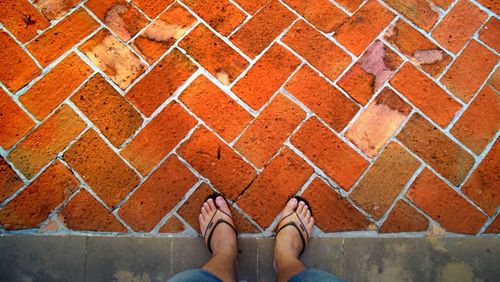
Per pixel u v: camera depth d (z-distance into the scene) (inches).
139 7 44.9
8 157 40.1
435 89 43.2
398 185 40.6
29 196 39.4
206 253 39.1
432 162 41.3
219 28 44.6
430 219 39.8
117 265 38.6
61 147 40.6
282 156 41.3
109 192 39.9
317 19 45.2
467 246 39.1
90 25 44.1
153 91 42.4
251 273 38.9
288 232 38.4
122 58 43.2
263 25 44.8
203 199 40.2
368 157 41.3
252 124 41.9
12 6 43.9
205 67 43.3
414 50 44.4
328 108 42.4
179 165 40.9
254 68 43.4
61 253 38.5
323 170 41.0
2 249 38.1
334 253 39.2
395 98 42.9
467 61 44.1
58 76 42.3
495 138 42.0
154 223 39.5
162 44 43.9
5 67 42.2
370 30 44.9
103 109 41.8
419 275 38.7
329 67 43.6
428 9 45.5
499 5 45.4
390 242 39.2
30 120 41.1
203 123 41.9
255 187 40.6
